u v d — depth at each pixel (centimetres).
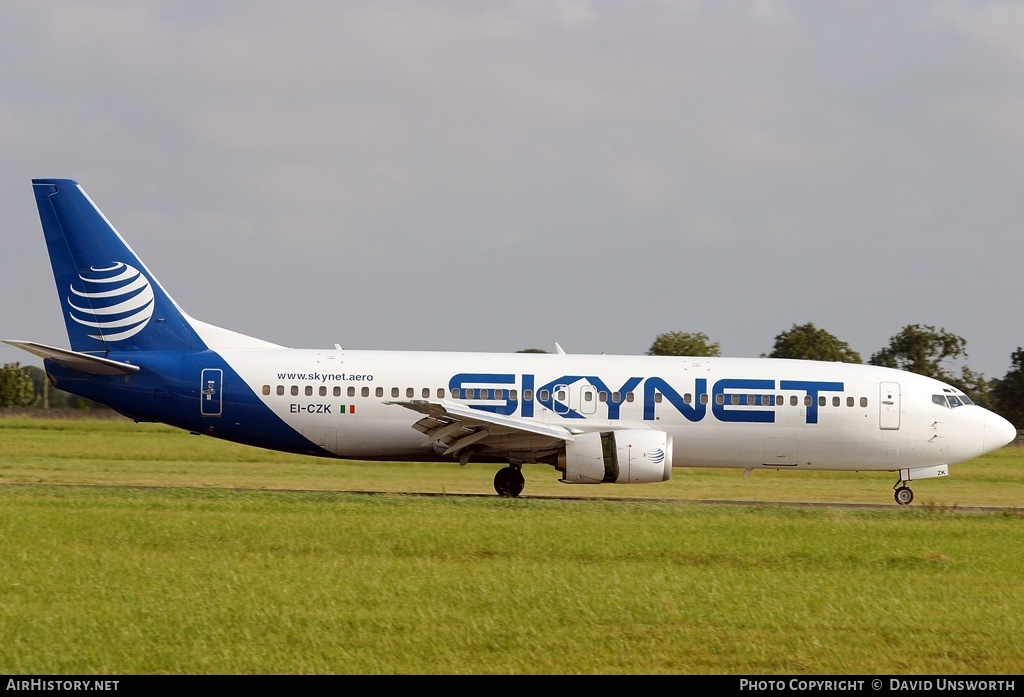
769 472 16775
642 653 4819
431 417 10369
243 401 10788
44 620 5059
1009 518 9388
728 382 10981
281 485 11750
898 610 5578
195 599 5456
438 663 4616
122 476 12406
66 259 10994
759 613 5462
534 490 12219
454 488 11875
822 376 11138
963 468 17650
